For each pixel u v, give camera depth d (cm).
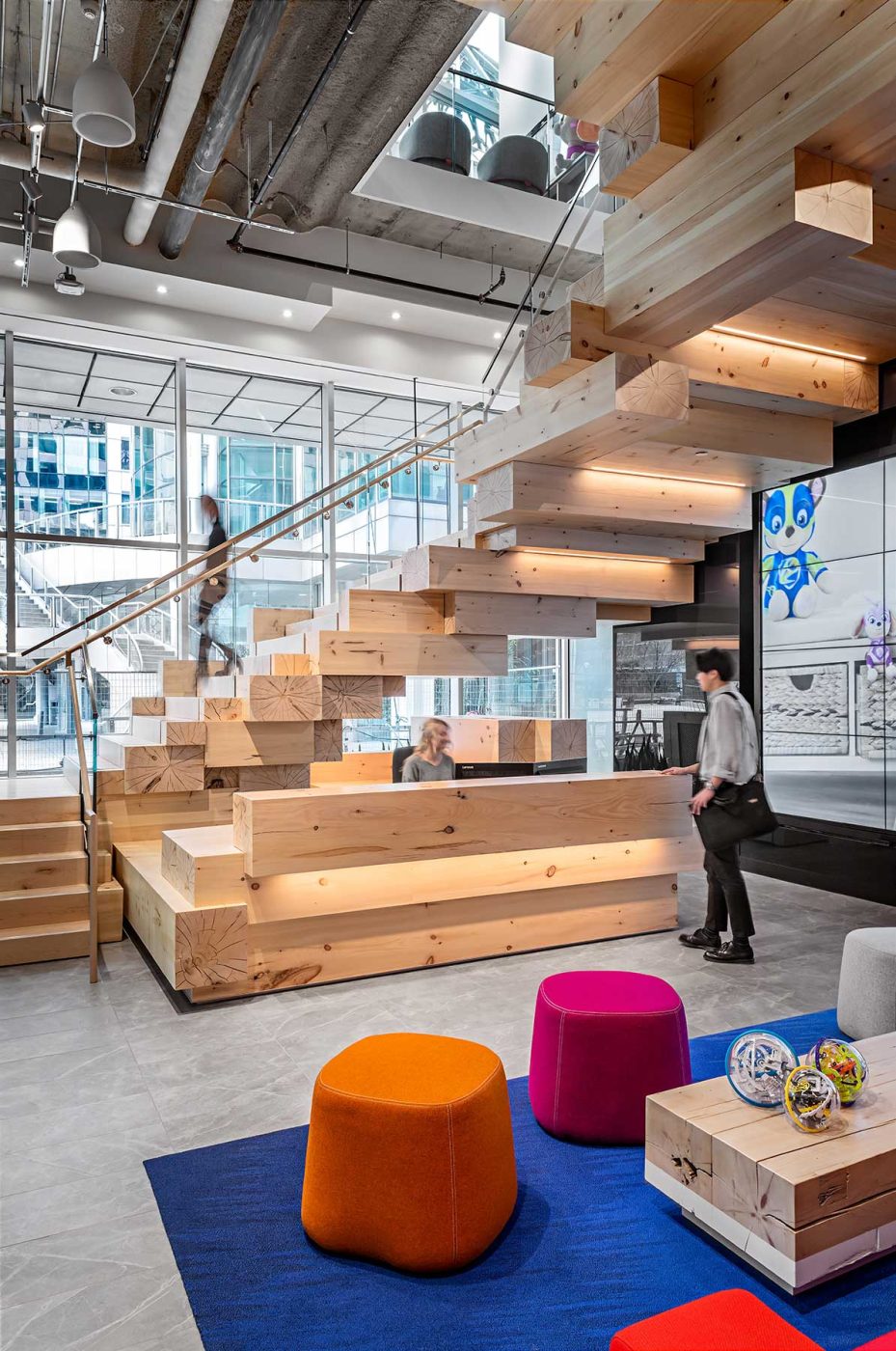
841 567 582
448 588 509
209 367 845
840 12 234
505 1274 205
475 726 630
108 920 487
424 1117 204
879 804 555
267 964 396
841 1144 206
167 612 827
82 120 416
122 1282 203
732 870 436
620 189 321
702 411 411
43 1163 255
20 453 778
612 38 268
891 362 527
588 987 289
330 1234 212
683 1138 220
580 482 454
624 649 793
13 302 712
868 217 264
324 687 527
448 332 875
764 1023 352
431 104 788
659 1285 201
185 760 535
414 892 421
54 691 788
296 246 770
